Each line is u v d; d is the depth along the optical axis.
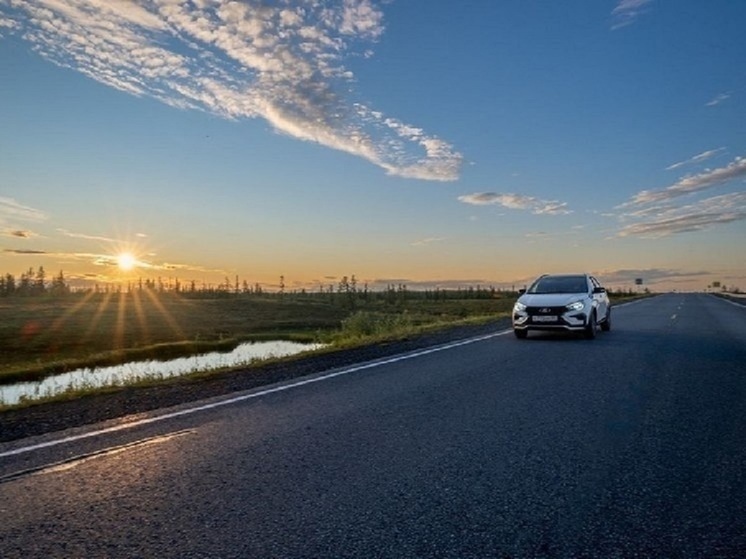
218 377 9.58
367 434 5.45
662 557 2.91
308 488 3.96
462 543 3.07
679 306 39.06
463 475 4.22
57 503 3.73
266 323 61.09
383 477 4.18
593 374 9.13
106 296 116.25
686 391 7.64
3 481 4.21
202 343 37.84
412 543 3.07
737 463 4.49
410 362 10.83
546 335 16.48
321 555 2.94
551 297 15.31
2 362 31.48
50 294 124.62
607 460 4.58
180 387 8.55
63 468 4.50
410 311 62.16
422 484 4.02
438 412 6.42
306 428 5.73
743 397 7.22
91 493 3.92
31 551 3.03
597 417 6.13
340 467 4.43
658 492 3.84
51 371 25.08
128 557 2.95
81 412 6.83
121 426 5.95
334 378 9.02
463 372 9.45
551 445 5.04
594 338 15.32
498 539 3.12
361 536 3.16
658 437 5.29
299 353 13.03
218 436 5.46
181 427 5.86
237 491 3.91
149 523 3.38
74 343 39.88
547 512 3.50
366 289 118.50
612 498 3.73
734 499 3.71
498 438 5.27
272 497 3.79
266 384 8.62
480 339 15.33
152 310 74.81
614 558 2.90
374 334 18.30
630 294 91.06
